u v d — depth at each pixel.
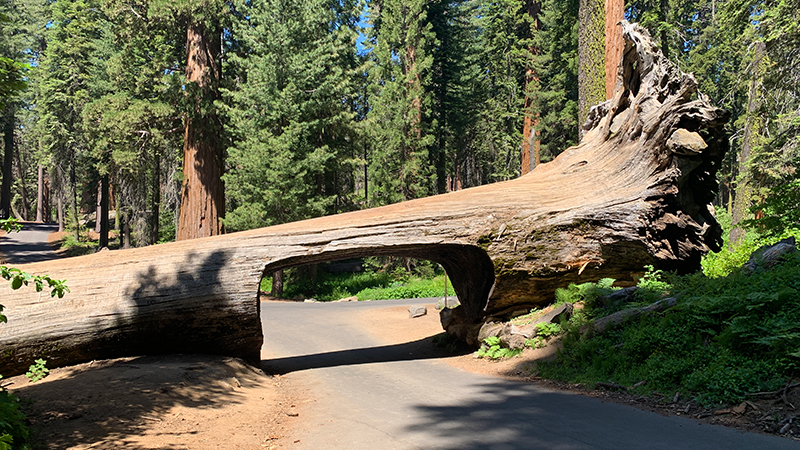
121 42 26.94
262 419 6.62
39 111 40.56
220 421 6.21
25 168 71.50
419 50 30.58
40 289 4.77
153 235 35.22
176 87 23.22
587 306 9.41
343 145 28.92
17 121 53.66
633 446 4.82
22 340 8.16
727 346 6.42
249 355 10.09
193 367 8.18
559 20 31.12
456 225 10.30
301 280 30.00
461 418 6.19
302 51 25.31
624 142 10.77
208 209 23.09
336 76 25.69
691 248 10.20
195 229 22.72
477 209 10.49
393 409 6.90
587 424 5.57
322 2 25.97
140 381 7.14
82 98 35.03
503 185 11.52
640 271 10.68
